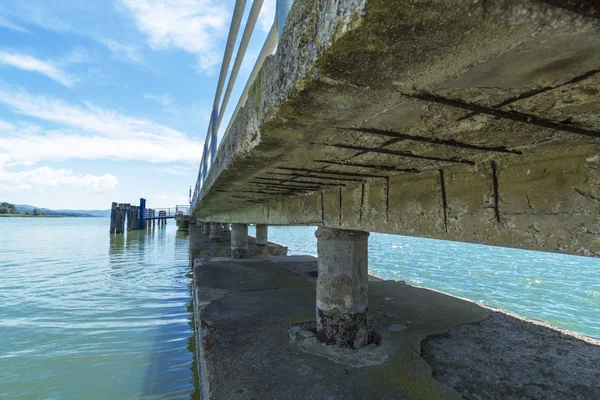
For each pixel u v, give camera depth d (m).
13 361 6.41
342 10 0.96
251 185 4.40
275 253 15.22
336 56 1.08
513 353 4.34
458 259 17.94
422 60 1.07
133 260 19.50
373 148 2.20
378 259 17.92
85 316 9.09
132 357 6.60
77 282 13.38
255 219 8.67
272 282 8.35
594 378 3.75
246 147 2.50
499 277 13.08
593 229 1.75
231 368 3.92
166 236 38.53
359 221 3.86
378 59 1.08
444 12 0.84
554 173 1.95
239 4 3.27
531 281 12.29
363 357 4.08
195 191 11.46
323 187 4.39
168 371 6.06
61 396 5.27
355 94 1.37
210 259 12.22
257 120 2.01
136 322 8.63
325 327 4.41
